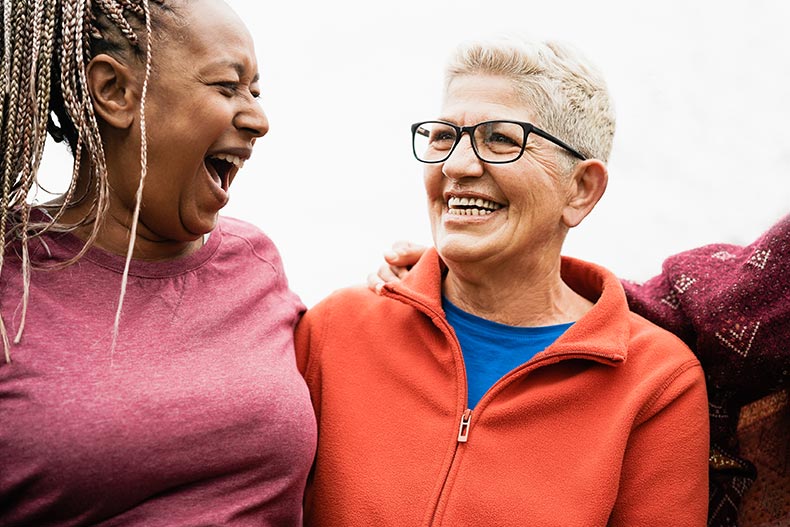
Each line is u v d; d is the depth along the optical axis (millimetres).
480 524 1277
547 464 1313
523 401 1349
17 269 1144
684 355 1395
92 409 1075
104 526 1125
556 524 1253
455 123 1392
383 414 1408
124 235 1228
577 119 1402
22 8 1104
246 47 1214
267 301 1372
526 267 1439
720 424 1486
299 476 1276
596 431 1330
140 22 1138
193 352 1198
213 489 1182
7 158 1118
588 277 1562
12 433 1061
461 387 1376
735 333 1357
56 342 1104
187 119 1159
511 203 1372
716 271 1471
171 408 1121
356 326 1516
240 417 1177
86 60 1138
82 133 1137
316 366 1487
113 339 1106
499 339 1468
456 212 1414
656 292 1546
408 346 1471
